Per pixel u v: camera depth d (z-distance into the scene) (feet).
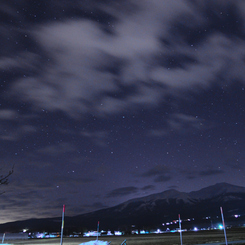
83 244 150.00
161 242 178.09
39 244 194.18
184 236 259.60
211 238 196.95
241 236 208.33
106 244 147.95
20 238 326.65
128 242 193.36
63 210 54.75
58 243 203.92
